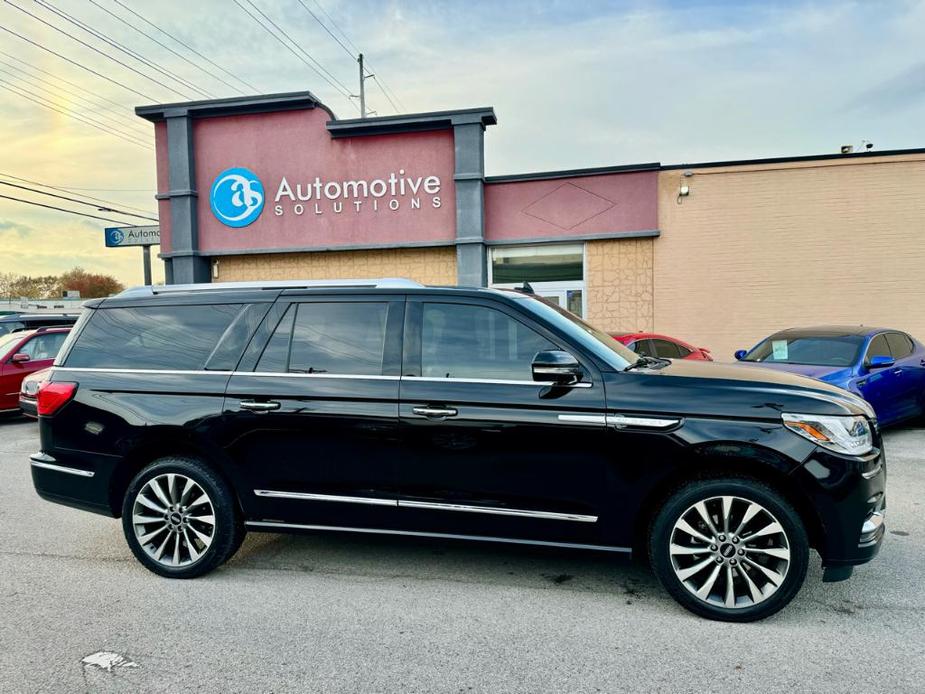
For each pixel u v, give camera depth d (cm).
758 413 336
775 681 284
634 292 1376
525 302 397
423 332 391
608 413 352
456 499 374
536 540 369
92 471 423
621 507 353
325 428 388
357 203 1483
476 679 289
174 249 1556
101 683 288
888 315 1271
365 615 355
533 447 360
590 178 1380
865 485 329
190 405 407
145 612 362
